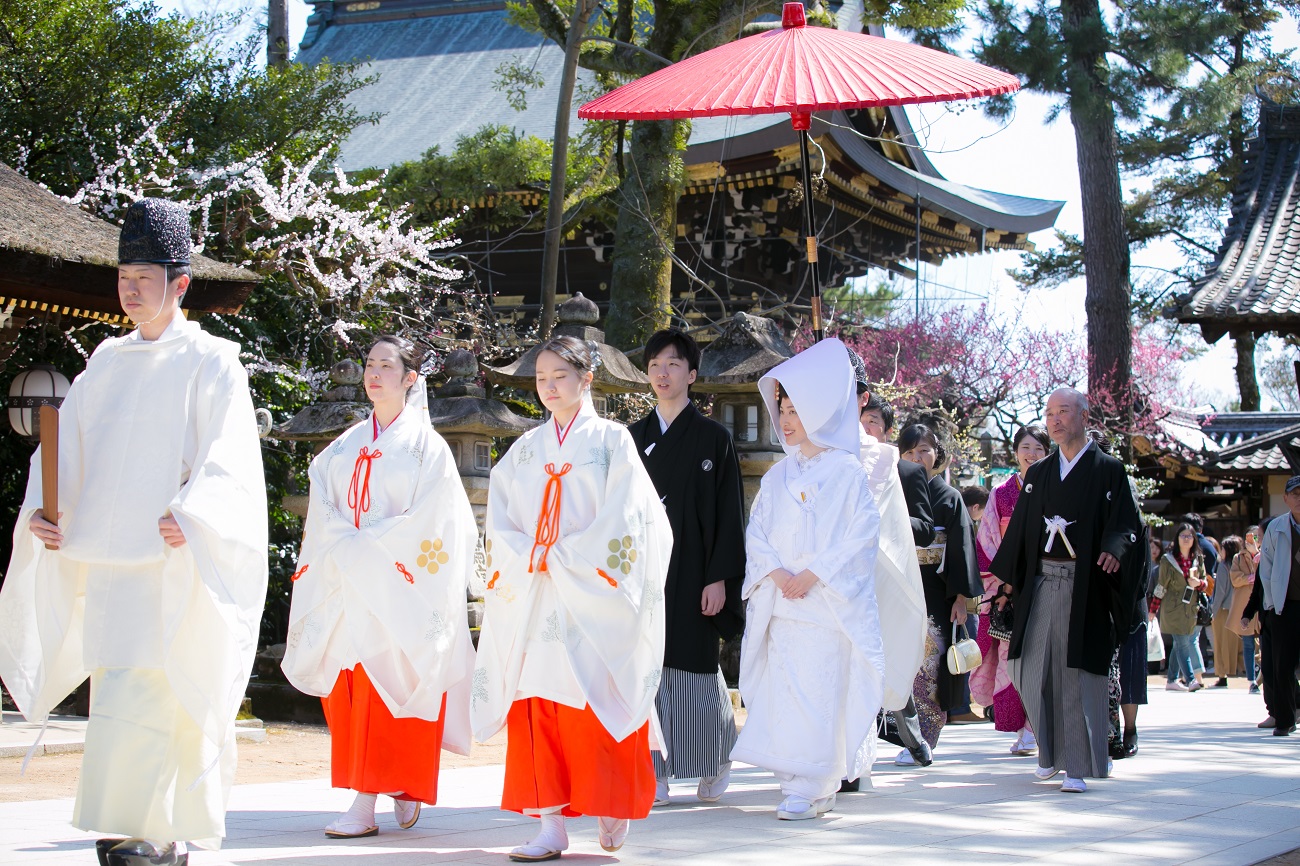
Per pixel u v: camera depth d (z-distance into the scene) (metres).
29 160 12.77
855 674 5.19
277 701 9.13
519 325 22.66
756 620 5.35
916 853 4.39
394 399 5.09
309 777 6.58
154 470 3.80
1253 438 19.81
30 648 3.99
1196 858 4.30
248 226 12.79
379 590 4.79
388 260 13.56
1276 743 8.04
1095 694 5.98
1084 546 5.98
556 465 4.60
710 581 5.57
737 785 6.26
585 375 4.70
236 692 3.76
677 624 5.54
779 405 5.54
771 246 24.09
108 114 13.16
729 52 6.04
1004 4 16.61
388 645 4.80
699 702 5.54
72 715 9.05
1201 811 5.34
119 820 3.63
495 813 5.36
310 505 5.05
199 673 3.72
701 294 23.48
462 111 27.06
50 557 3.90
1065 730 5.96
